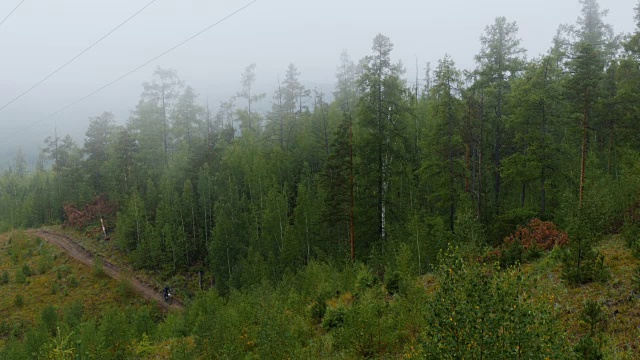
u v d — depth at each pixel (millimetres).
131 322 29578
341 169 33094
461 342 7309
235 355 14945
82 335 22922
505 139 33938
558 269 16688
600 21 42812
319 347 14891
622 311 12047
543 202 29312
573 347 8945
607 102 28859
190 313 27453
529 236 22484
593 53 26688
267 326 13836
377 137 32625
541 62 29203
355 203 33875
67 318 35312
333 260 33375
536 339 7398
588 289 13906
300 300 20688
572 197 25344
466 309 7379
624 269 14555
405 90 33312
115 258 52719
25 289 46938
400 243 26688
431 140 32250
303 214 39750
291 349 13281
